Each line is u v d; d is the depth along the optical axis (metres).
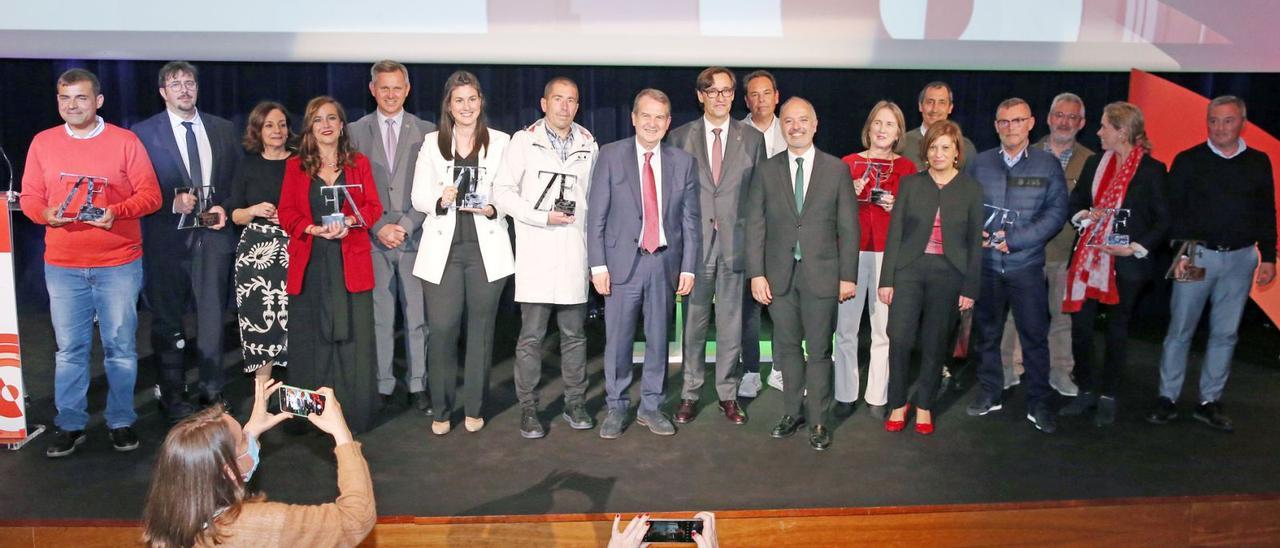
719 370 3.77
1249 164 3.64
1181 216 3.70
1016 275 3.70
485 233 3.47
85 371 3.39
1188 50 4.55
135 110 5.18
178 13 4.32
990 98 5.38
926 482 3.20
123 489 3.09
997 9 4.51
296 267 3.43
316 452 3.42
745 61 4.53
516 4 4.43
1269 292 4.67
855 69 5.33
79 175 3.28
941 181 3.53
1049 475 3.27
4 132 5.26
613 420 3.60
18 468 3.26
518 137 3.48
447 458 3.38
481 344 3.58
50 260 3.31
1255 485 3.20
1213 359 3.79
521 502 3.02
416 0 4.39
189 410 3.76
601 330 5.35
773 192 3.48
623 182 3.44
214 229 3.67
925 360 3.64
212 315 3.75
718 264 3.68
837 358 3.91
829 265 3.46
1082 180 3.88
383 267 3.79
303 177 3.41
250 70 5.16
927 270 3.54
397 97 3.71
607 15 4.45
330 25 4.38
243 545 1.88
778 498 3.06
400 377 4.39
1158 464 3.39
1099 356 4.87
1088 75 5.34
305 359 3.53
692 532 2.03
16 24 4.24
